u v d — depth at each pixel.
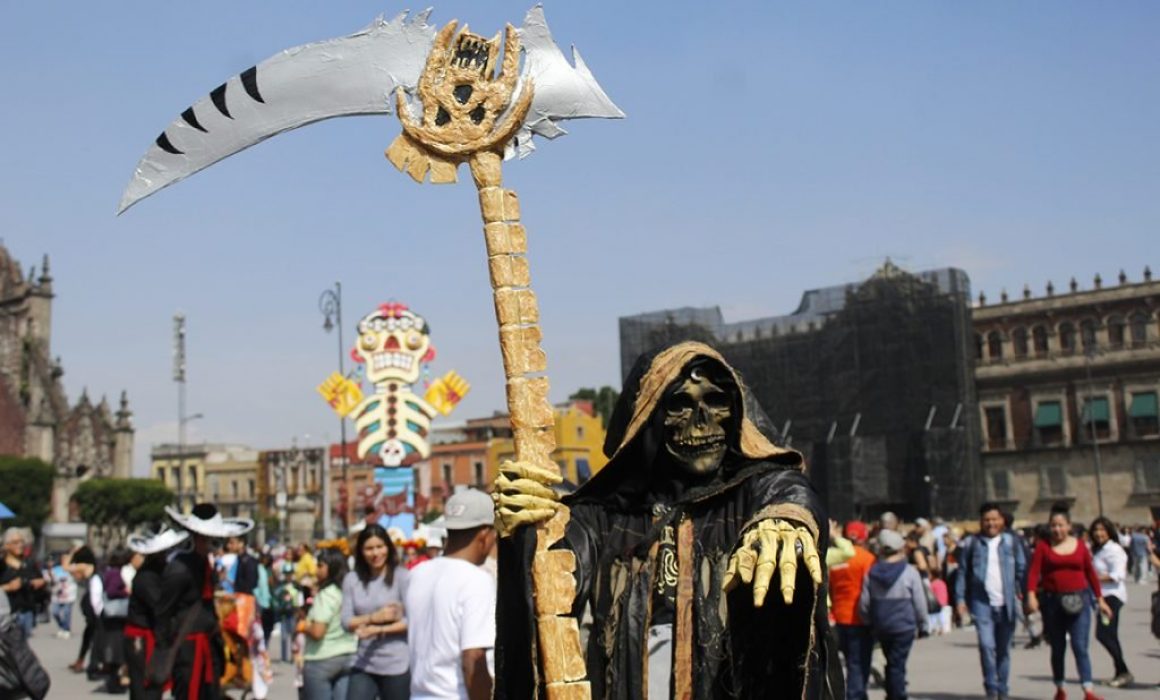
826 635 2.87
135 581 9.08
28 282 87.75
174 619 8.77
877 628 10.80
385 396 25.97
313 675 8.61
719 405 3.25
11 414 86.62
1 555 14.66
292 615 19.88
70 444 89.06
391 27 3.42
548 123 3.42
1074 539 11.70
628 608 3.15
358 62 3.39
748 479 3.18
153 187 3.28
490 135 3.38
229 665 9.31
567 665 2.96
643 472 3.30
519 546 3.02
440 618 6.06
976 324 77.81
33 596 18.27
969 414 65.56
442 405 26.17
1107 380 73.69
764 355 70.31
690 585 3.12
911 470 65.69
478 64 3.43
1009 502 75.38
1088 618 11.54
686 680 3.04
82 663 19.09
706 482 3.23
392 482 25.78
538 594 2.99
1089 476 73.38
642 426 3.23
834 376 68.06
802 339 69.31
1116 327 73.88
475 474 85.25
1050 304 75.81
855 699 11.13
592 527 3.32
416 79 3.41
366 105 3.39
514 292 3.28
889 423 66.38
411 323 25.84
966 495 64.69
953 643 19.45
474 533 6.25
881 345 66.94
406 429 25.98
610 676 3.13
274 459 94.56
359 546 8.02
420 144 3.38
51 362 89.06
